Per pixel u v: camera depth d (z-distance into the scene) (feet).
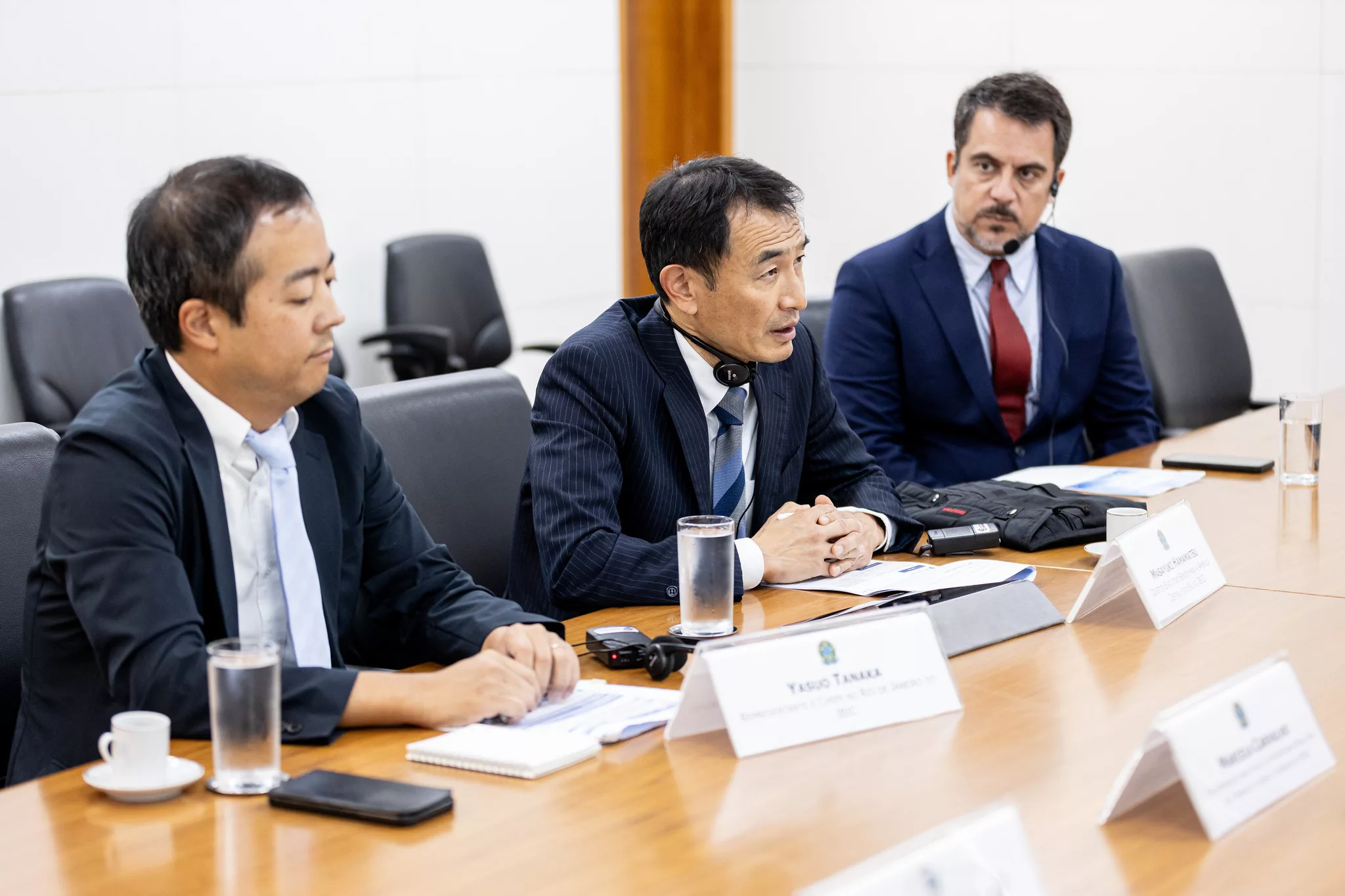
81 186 14.24
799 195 7.30
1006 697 5.21
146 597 5.14
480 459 8.28
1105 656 5.69
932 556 7.46
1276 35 17.89
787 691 4.81
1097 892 3.70
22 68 13.69
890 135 20.65
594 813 4.24
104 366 13.32
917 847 3.48
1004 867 3.56
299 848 4.03
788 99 21.16
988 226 10.45
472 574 8.14
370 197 17.03
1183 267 13.47
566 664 5.33
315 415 6.08
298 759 4.74
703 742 4.83
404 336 15.89
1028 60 19.45
